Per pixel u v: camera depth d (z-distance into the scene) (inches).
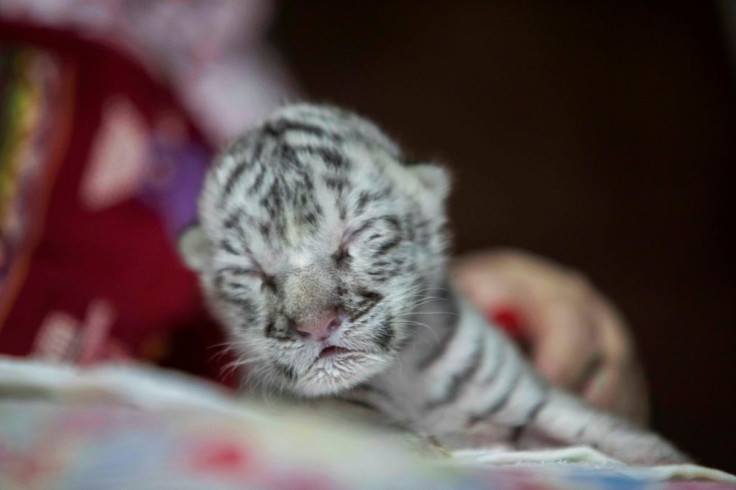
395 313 15.2
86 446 11.2
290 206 15.0
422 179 16.5
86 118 18.8
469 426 16.3
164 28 23.0
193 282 19.1
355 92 33.7
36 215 17.7
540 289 19.6
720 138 32.0
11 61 18.5
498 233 29.4
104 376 14.1
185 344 19.0
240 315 15.6
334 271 14.9
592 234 29.3
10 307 16.9
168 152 19.8
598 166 31.5
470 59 35.5
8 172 17.6
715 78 34.0
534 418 16.1
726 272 28.0
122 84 19.7
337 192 15.2
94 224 18.1
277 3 36.6
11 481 10.5
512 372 16.2
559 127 32.8
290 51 35.0
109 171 18.7
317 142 15.8
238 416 12.4
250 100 25.1
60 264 17.6
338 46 35.7
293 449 11.3
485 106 33.6
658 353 25.6
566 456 13.1
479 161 31.6
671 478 12.4
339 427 13.0
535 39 36.4
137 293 18.3
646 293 27.3
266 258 15.1
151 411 12.3
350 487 10.5
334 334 14.7
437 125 32.7
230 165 15.9
